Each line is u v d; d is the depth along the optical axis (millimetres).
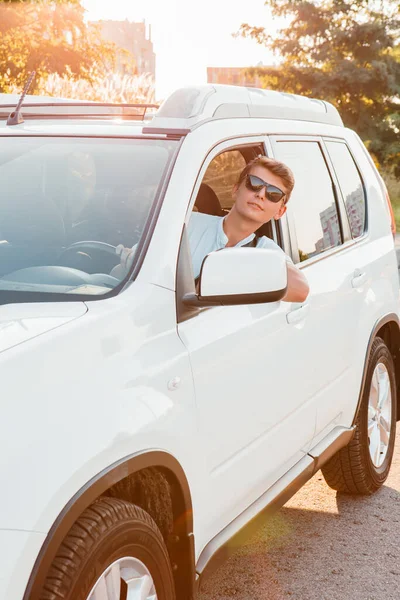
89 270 2766
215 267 2564
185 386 2619
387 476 4910
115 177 3010
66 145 3215
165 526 2711
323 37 39594
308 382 3662
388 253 4934
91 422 2164
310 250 3926
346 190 4578
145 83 18781
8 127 3475
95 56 26703
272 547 4098
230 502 3018
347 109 39438
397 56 40375
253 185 3232
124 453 2270
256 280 2557
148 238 2740
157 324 2576
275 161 3260
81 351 2244
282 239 3607
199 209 3816
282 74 39625
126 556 2346
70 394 2145
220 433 2861
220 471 2902
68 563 2111
